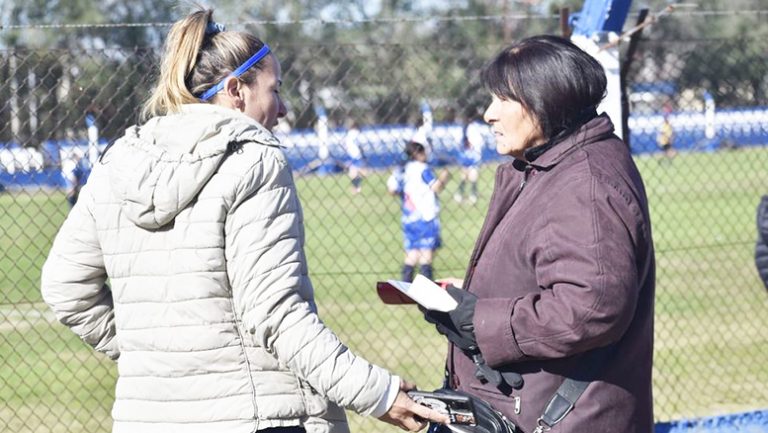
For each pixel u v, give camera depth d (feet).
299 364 9.43
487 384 10.64
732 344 28.07
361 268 41.42
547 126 10.32
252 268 9.34
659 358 26.71
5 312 26.96
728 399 23.12
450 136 38.99
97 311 10.79
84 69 21.44
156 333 9.70
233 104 10.14
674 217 41.86
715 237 41.09
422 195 38.32
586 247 9.59
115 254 9.97
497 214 10.84
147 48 19.47
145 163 9.57
